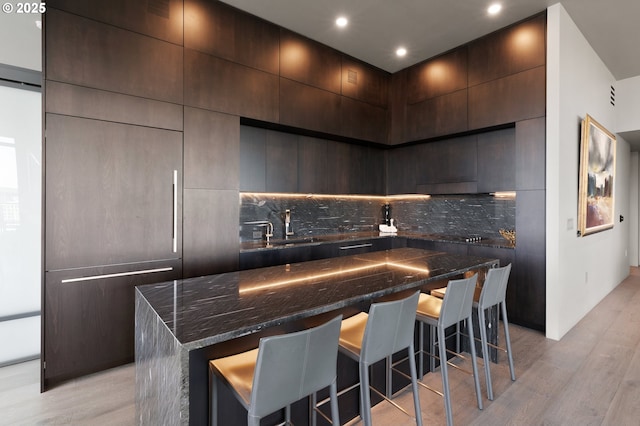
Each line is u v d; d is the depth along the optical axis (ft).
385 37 12.26
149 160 8.85
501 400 7.20
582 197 11.41
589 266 12.78
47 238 7.54
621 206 17.43
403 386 7.61
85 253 8.00
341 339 5.57
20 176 9.07
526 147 10.91
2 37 8.60
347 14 10.82
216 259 10.00
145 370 5.12
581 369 8.48
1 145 8.79
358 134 14.02
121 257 8.46
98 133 8.11
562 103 10.44
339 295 5.37
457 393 7.48
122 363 8.67
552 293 10.31
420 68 14.28
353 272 7.06
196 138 9.64
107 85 8.23
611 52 13.20
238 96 10.51
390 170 16.24
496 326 8.70
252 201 13.09
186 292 5.55
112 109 8.29
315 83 12.55
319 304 4.92
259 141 11.98
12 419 6.59
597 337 10.44
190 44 9.55
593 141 12.26
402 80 14.98
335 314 6.13
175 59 9.28
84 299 8.02
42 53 7.41
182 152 9.39
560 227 10.36
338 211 15.85
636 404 7.03
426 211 16.19
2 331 8.87
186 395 3.64
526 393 7.45
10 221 8.95
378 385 7.04
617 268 16.70
